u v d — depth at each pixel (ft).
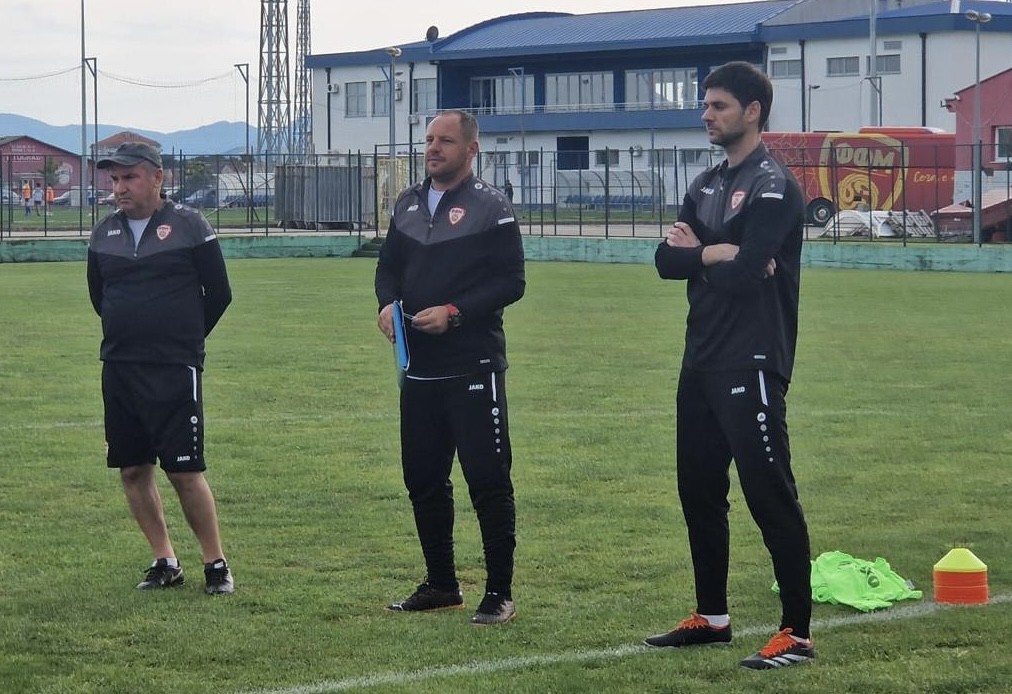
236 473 35.04
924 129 166.09
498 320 23.07
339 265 124.16
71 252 129.18
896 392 48.67
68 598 24.20
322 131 273.95
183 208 24.90
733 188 20.36
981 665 20.47
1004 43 219.00
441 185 23.03
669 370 54.03
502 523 22.75
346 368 54.54
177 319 24.38
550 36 252.21
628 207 216.33
